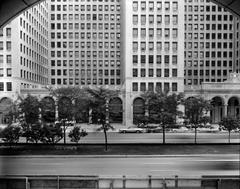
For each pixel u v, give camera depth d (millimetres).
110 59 75500
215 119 53938
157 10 47906
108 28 75062
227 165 17828
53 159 19844
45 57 70875
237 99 53469
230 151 22547
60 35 74688
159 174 15305
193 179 12492
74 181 12523
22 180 12312
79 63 75125
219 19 74438
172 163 18406
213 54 75062
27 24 56031
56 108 26453
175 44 48250
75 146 24734
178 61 48219
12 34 49500
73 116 25266
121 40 67562
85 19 74750
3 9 9609
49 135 24688
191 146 25125
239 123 27141
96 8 74750
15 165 17844
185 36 74562
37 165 17812
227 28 74562
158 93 29156
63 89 26328
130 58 48031
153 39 47969
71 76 75188
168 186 12523
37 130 24703
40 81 66312
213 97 50875
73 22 74562
